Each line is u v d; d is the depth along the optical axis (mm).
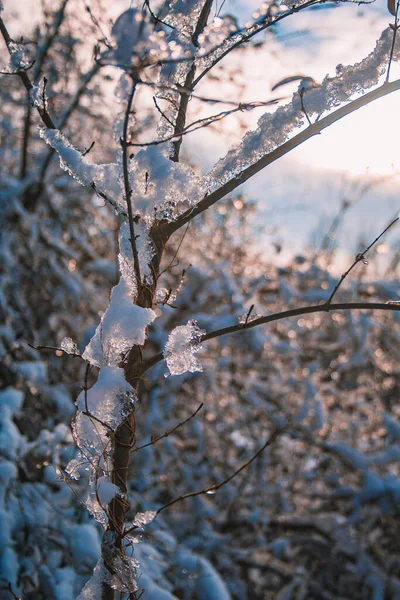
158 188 1746
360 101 1768
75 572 3852
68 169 1808
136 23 1334
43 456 4043
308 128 1786
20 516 3818
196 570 4289
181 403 6414
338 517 6801
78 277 5770
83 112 5367
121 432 1764
